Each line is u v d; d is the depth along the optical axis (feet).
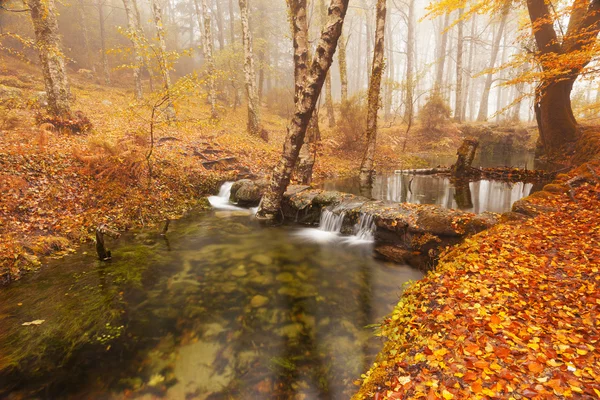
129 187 30.04
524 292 11.90
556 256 14.74
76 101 53.06
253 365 11.90
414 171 54.19
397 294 17.08
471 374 8.01
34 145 29.53
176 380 11.16
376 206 26.99
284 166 29.55
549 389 7.38
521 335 9.35
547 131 48.91
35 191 24.62
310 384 10.91
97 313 15.08
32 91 50.06
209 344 13.08
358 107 64.34
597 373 7.81
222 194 38.93
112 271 19.42
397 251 22.74
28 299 16.15
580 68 35.88
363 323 14.46
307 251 23.61
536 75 35.99
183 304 16.10
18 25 71.31
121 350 12.62
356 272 20.02
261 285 18.25
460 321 10.33
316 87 26.20
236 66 87.81
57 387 10.76
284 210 32.42
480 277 13.28
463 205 33.06
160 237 25.76
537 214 20.75
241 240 25.75
